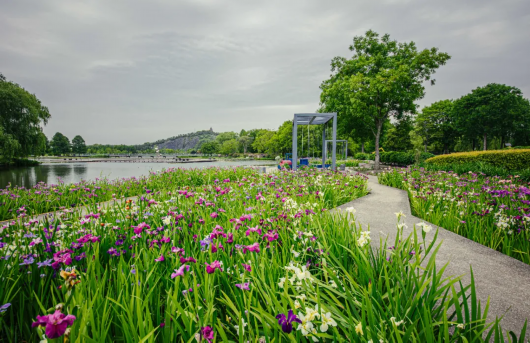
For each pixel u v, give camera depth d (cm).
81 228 309
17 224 351
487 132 4303
